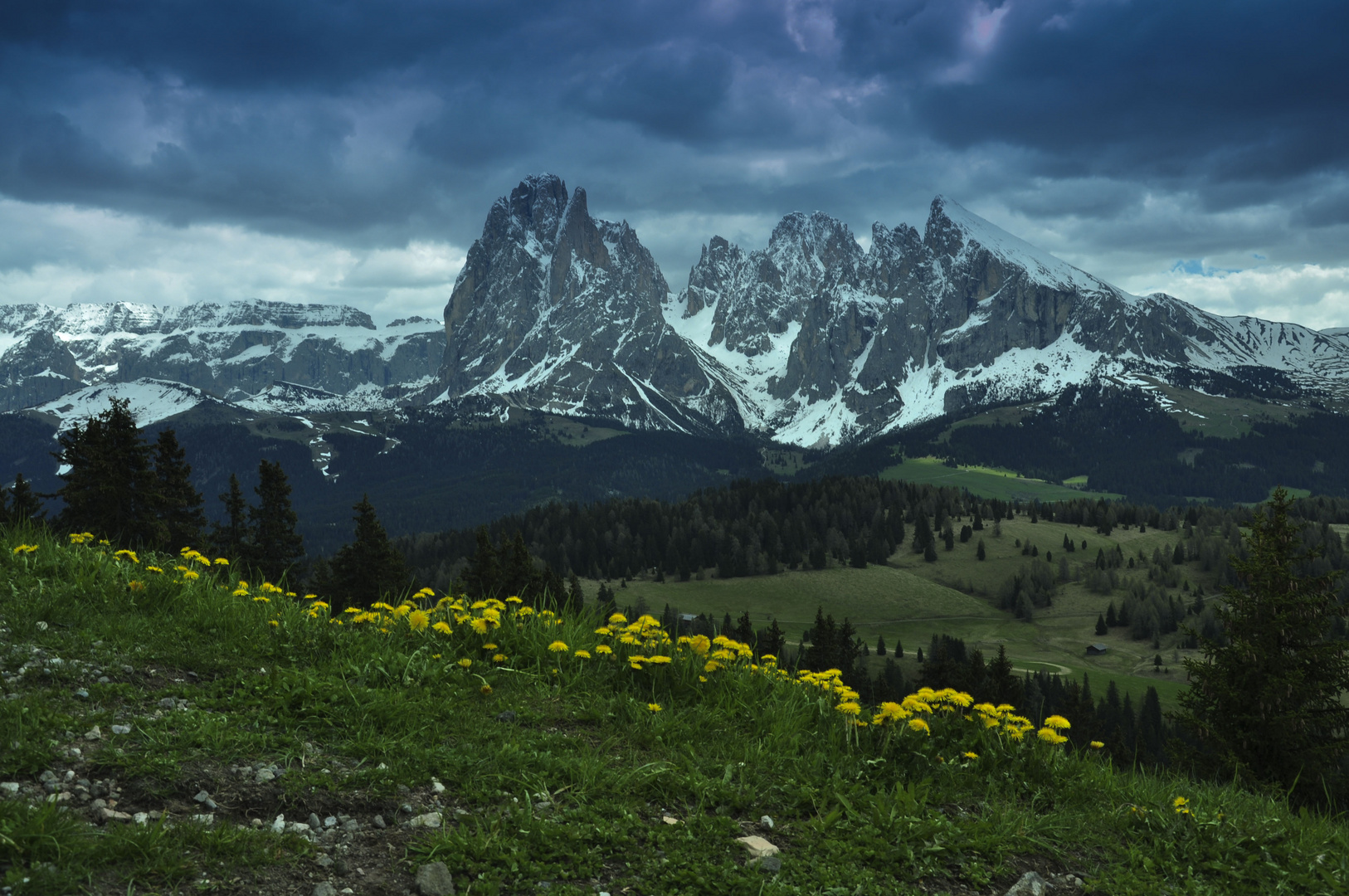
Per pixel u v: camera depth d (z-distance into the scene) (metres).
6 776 5.12
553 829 5.40
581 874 5.05
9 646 6.97
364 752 6.25
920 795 6.62
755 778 6.61
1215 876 6.16
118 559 10.03
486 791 5.92
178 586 9.25
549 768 6.27
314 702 6.89
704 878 5.10
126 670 7.02
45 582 8.83
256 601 9.30
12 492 41.19
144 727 6.00
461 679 8.05
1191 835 6.62
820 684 8.88
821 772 6.86
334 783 5.74
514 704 7.69
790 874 5.29
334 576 52.41
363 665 7.92
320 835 5.18
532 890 4.88
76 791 5.12
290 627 8.64
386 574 52.16
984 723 7.84
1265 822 7.21
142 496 42.72
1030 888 5.55
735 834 5.78
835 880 5.27
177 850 4.64
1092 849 6.36
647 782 6.25
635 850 5.41
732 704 8.20
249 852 4.84
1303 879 6.13
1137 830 6.73
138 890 4.30
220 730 6.12
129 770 5.39
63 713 5.99
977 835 6.11
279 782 5.67
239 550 50.41
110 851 4.49
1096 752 8.30
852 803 6.38
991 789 7.04
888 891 5.26
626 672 8.64
